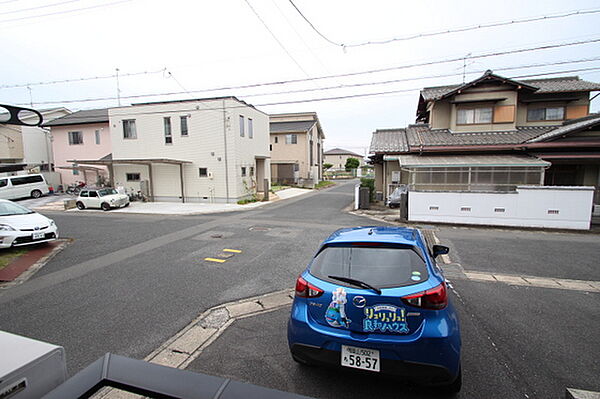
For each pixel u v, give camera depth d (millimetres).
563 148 12188
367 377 2668
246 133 18109
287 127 30859
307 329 2438
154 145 17766
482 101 14102
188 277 5406
